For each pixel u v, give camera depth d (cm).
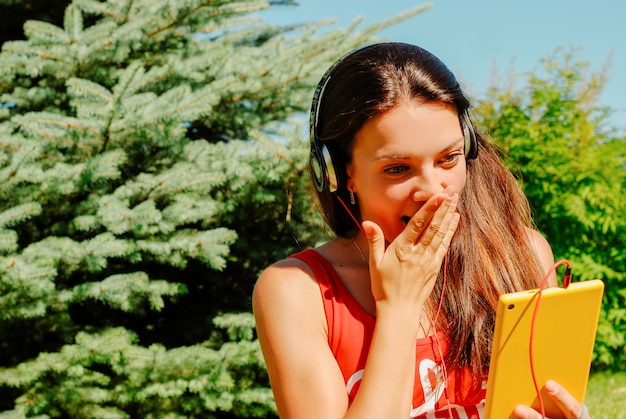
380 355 82
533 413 82
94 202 293
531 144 441
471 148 95
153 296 289
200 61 317
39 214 286
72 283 315
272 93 317
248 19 356
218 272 351
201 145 318
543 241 123
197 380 288
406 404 80
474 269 105
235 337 313
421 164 83
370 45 93
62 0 371
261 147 299
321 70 314
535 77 483
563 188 445
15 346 309
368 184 87
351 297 95
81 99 277
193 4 315
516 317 81
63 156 299
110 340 280
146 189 291
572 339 85
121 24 317
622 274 445
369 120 84
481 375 98
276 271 96
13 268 255
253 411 310
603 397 385
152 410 303
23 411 270
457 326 99
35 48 292
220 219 339
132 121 275
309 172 109
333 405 84
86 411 286
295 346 89
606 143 470
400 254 85
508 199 118
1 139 275
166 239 298
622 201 448
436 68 87
